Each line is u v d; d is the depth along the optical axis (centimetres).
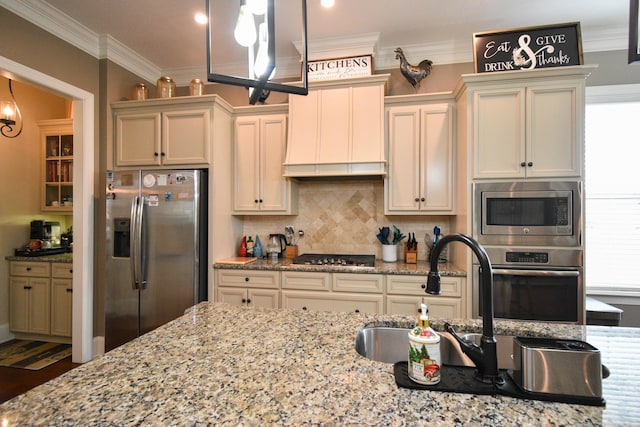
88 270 294
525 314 235
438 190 282
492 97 247
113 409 72
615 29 276
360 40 298
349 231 335
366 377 87
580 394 78
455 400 77
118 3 251
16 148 359
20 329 338
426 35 296
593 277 283
